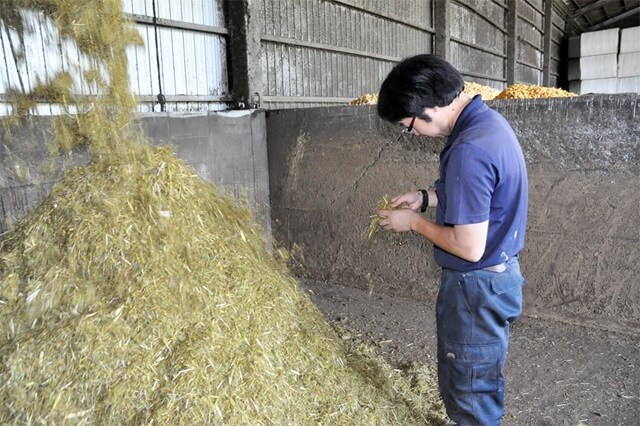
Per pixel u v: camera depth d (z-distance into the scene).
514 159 1.49
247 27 4.11
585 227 2.93
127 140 2.35
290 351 1.87
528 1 12.07
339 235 3.85
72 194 1.96
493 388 1.67
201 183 2.21
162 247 1.82
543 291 3.11
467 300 1.58
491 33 10.04
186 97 3.87
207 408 1.51
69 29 2.45
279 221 4.14
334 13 5.38
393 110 1.53
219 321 1.75
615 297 2.91
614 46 14.81
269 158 4.11
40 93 2.61
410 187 3.50
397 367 2.53
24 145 2.47
